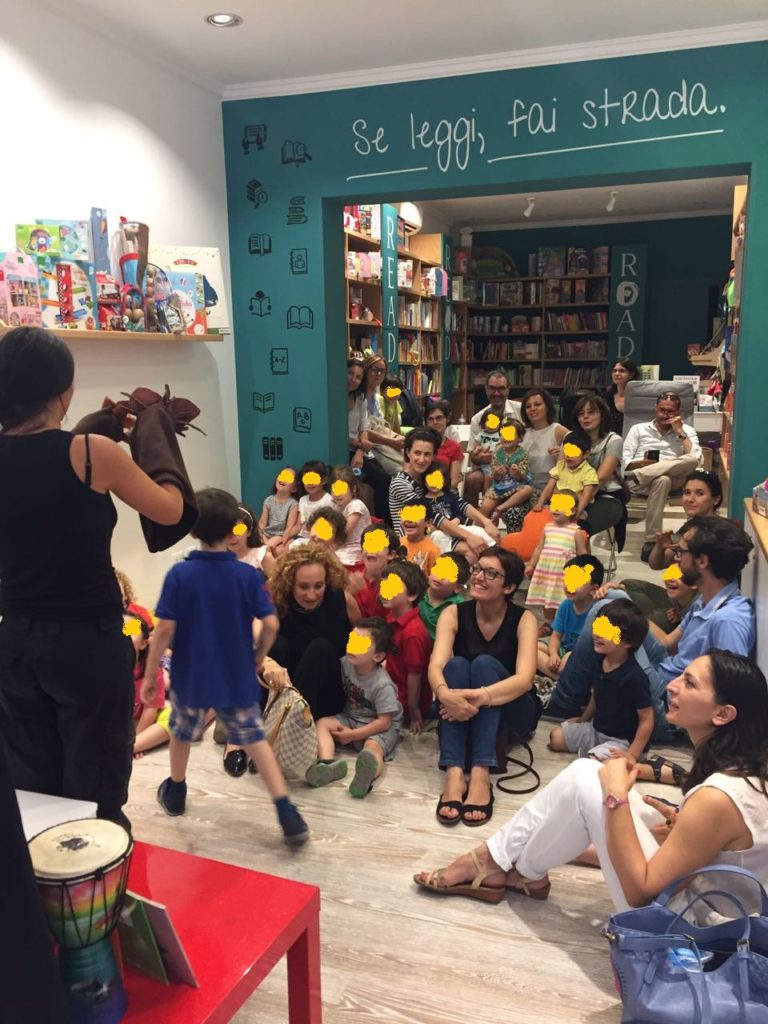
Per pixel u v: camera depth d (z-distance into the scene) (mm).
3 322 2863
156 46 3844
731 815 1554
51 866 1038
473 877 2074
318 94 4324
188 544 4258
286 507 4535
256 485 4836
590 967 1846
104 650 1755
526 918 2014
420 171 4234
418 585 3051
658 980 1354
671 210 9469
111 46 3650
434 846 2311
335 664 2893
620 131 3910
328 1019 1707
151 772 2748
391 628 3057
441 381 8992
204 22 3580
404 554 3650
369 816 2467
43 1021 886
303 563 2932
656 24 3645
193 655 2236
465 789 2555
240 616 2242
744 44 3680
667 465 5195
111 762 1820
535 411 4984
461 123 4125
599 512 4590
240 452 4824
